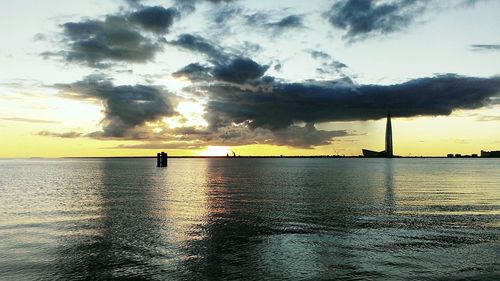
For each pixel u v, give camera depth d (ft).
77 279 57.31
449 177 324.19
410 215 113.29
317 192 185.16
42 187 216.54
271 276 58.29
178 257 68.18
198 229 92.58
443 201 147.95
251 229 92.63
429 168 580.71
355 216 111.65
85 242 79.10
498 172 430.61
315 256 69.05
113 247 75.00
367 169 530.68
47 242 79.20
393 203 141.49
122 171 451.12
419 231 90.33
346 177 322.96
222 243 78.43
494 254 70.28
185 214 115.44
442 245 77.00
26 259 67.00
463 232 89.25
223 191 191.62
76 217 109.91
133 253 70.85
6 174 378.32
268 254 70.33
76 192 186.19
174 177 322.96
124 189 203.21
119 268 62.03
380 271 60.75
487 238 83.05
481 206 133.18
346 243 78.69
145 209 126.11
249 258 67.72
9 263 64.80
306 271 60.59
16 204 139.23
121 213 117.29
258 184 240.53
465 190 196.34
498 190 196.03
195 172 427.33
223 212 119.44
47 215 113.60
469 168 583.58
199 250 72.84
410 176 340.80
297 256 69.00
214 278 57.41
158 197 162.91
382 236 85.25
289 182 258.78
